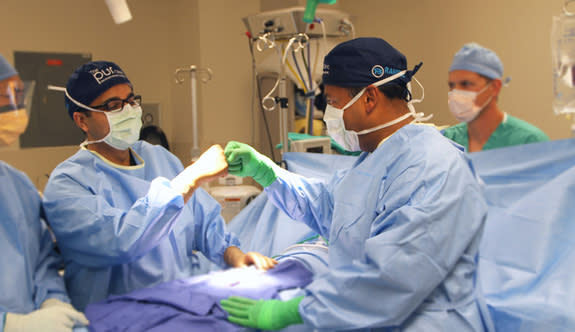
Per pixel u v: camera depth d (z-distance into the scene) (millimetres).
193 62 3381
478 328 1062
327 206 1479
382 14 3088
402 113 1245
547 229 1478
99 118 1323
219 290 1246
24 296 1113
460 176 1067
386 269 969
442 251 997
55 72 3156
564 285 1315
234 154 1361
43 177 3143
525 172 1604
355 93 1204
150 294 1224
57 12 3168
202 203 1581
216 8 3324
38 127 3113
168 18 3631
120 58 3436
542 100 2348
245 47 3475
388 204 1083
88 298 1303
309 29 2363
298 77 2453
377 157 1197
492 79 1794
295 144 2273
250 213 2021
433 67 2830
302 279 1341
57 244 1377
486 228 1599
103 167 1364
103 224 1188
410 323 1036
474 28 2607
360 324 991
